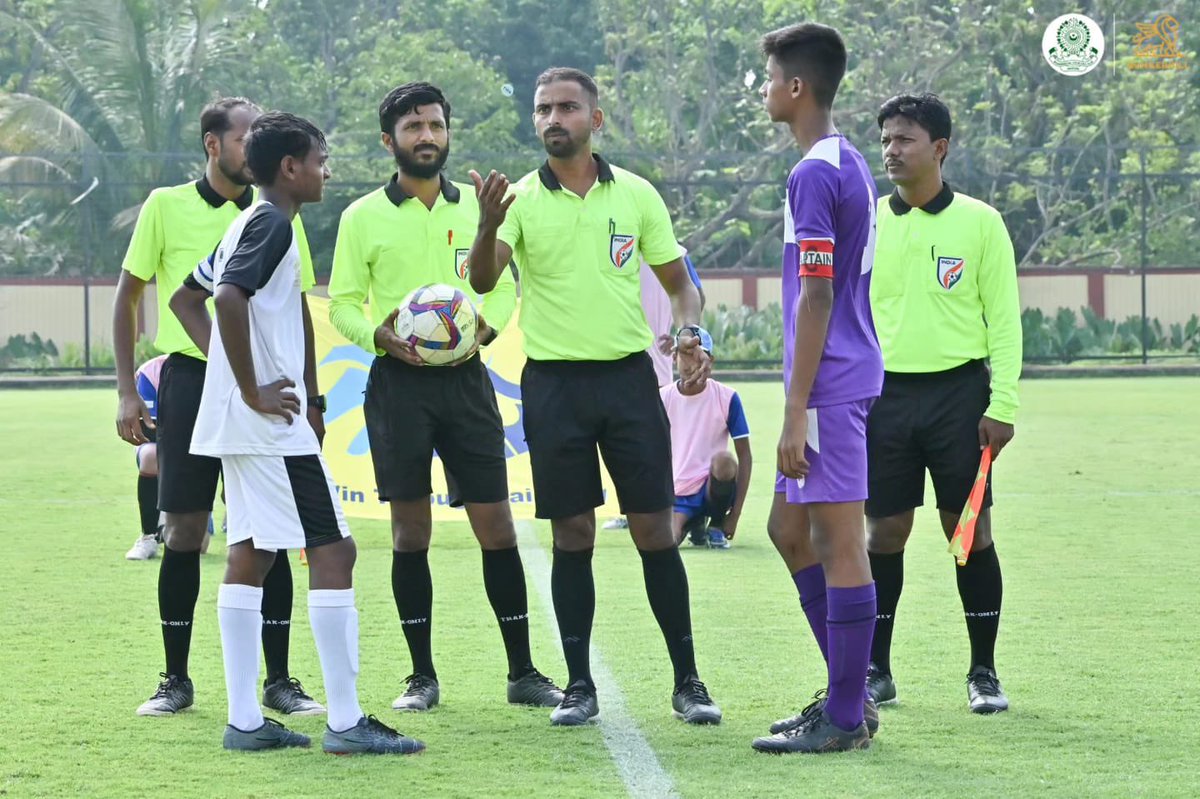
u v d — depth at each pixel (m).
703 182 73.00
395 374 13.07
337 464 22.52
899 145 12.94
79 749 11.28
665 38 101.38
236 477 11.38
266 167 11.60
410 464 12.97
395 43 102.12
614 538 23.70
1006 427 12.67
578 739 11.60
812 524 11.36
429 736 11.73
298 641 15.82
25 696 13.01
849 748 11.14
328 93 103.06
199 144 90.88
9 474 33.22
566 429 12.53
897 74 94.56
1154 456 34.88
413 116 13.57
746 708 12.59
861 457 11.26
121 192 70.69
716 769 10.64
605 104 100.31
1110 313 72.75
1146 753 10.95
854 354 11.26
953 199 13.10
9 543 23.00
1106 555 20.94
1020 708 12.44
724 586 18.86
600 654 14.77
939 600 17.66
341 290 13.77
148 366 21.56
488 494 13.07
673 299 13.30
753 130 101.06
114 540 23.34
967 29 93.38
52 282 69.94
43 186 68.69
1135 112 91.75
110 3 86.62
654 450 12.56
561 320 12.63
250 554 11.42
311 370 12.72
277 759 11.02
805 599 12.08
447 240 13.80
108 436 42.66
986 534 12.66
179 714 12.48
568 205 12.70
